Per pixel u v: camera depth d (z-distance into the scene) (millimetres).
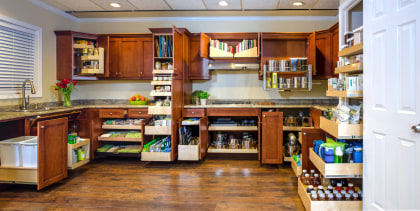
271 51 4512
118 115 4285
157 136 4461
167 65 4293
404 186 1611
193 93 4668
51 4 4160
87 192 2820
